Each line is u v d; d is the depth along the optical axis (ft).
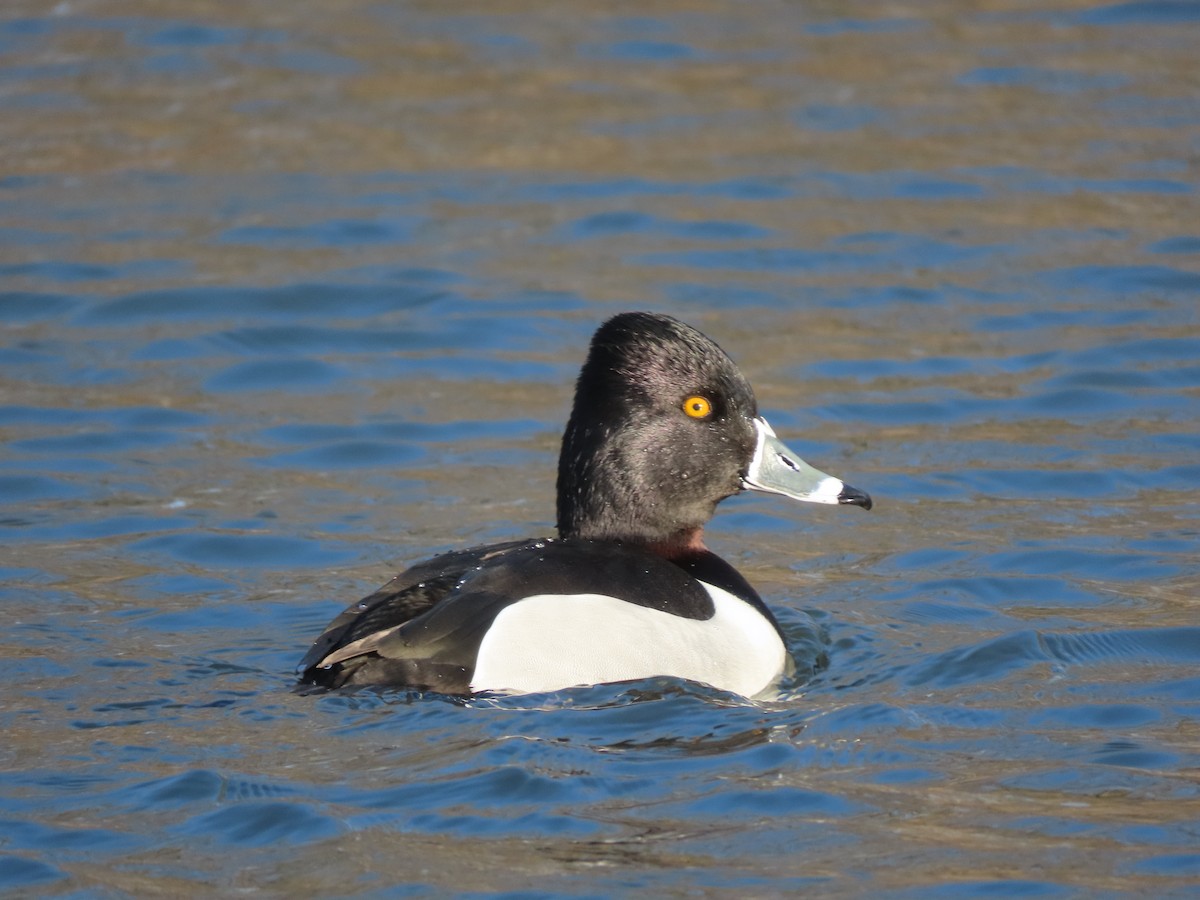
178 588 35.01
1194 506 39.83
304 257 57.26
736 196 63.05
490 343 51.21
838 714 27.94
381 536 38.65
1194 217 60.13
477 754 25.48
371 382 48.65
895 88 73.61
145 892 21.89
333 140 67.97
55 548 37.24
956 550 37.68
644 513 31.14
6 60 75.72
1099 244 58.13
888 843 23.31
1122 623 32.83
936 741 26.89
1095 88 73.46
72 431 44.60
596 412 31.24
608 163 65.82
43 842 23.12
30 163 65.00
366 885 22.08
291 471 42.65
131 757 25.61
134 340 50.96
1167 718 28.02
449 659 27.04
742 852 23.04
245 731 26.50
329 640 28.27
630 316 31.42
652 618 28.35
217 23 81.66
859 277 55.98
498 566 28.43
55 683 28.96
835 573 36.73
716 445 31.17
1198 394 46.96
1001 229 59.52
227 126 68.85
